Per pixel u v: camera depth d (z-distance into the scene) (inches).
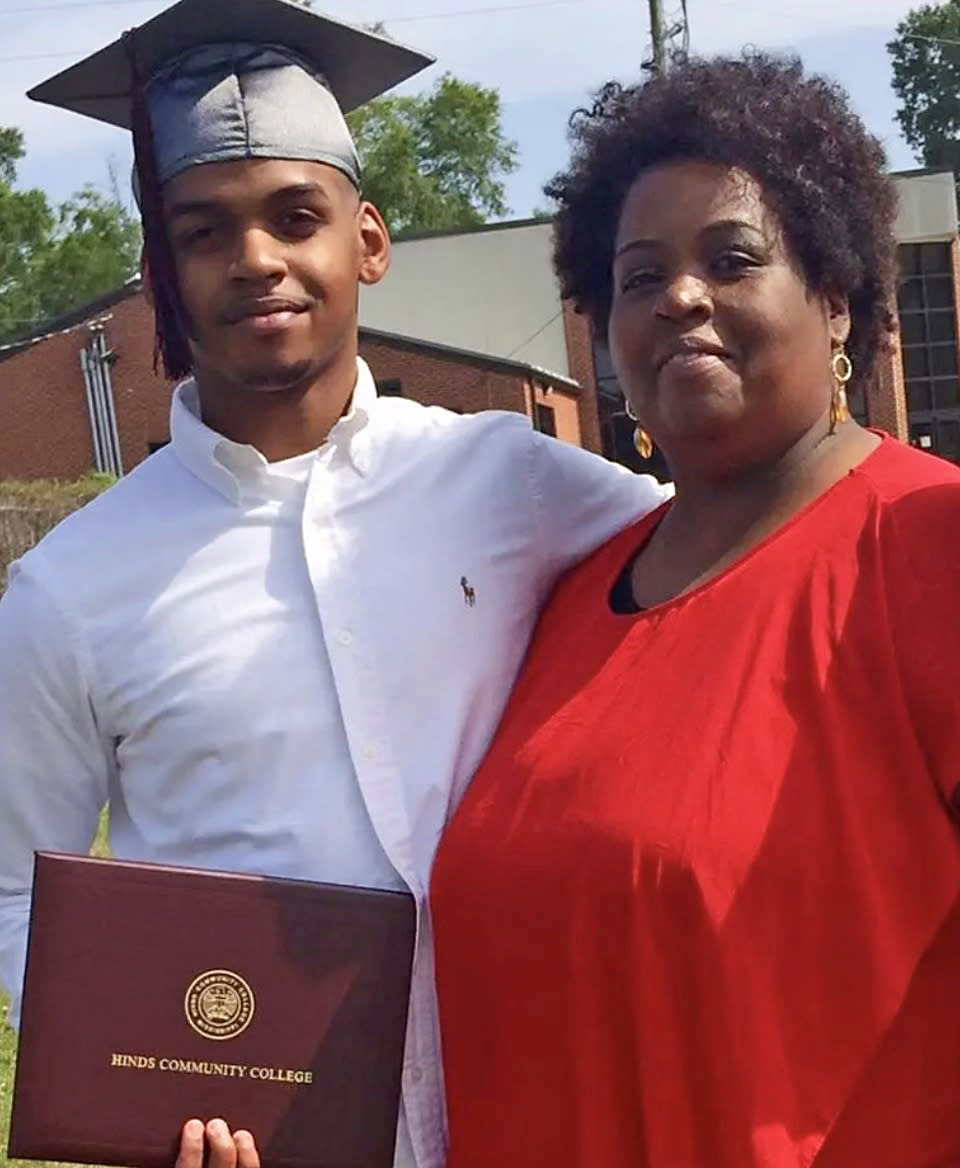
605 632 93.1
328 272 101.0
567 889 84.7
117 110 112.0
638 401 94.0
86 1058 88.0
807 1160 78.7
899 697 79.8
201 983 89.4
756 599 85.9
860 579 83.4
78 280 2347.4
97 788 105.1
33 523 796.6
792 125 91.4
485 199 2529.5
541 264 1337.4
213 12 103.2
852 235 92.6
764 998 79.3
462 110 2504.9
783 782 80.6
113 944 88.8
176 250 101.7
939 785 79.0
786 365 90.0
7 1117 194.5
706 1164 81.1
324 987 90.7
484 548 104.3
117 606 101.3
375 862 97.1
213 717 98.9
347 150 104.0
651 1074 81.7
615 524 111.5
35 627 101.7
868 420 101.3
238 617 100.0
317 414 103.3
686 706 84.7
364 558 101.3
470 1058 90.9
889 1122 79.7
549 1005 86.0
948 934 80.0
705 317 89.9
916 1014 80.0
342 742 98.3
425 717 99.3
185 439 103.1
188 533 102.0
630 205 93.4
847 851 79.0
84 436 1232.2
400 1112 95.0
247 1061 89.7
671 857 81.3
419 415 108.0
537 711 93.1
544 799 87.8
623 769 84.8
